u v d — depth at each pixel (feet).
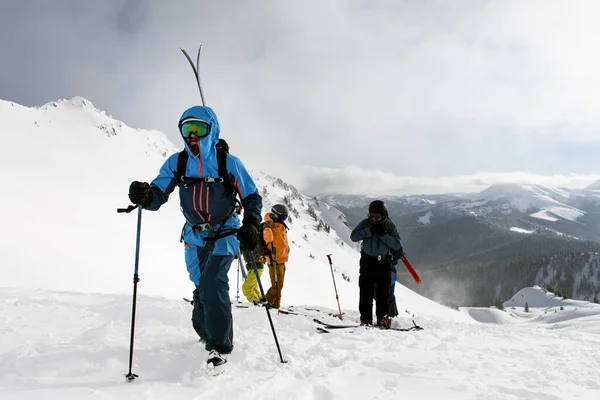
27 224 112.88
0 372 9.80
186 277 128.98
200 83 11.73
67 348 11.05
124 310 16.22
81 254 103.65
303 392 9.25
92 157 327.67
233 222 11.29
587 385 11.23
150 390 8.76
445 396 9.57
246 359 11.07
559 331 22.93
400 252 20.95
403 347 14.79
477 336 19.06
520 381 11.03
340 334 16.14
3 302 16.42
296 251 338.34
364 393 9.62
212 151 11.10
